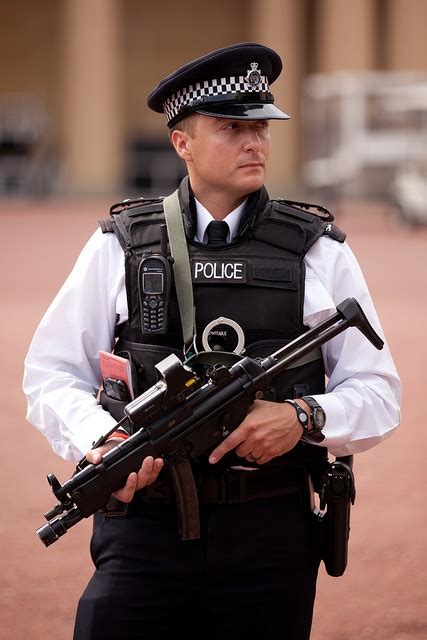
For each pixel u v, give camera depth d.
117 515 5.17
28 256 36.97
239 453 4.99
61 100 72.94
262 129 5.31
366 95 51.38
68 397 5.34
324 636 8.18
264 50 5.22
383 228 49.75
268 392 5.20
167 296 5.19
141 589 5.17
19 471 12.16
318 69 71.94
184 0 73.50
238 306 5.25
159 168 72.62
